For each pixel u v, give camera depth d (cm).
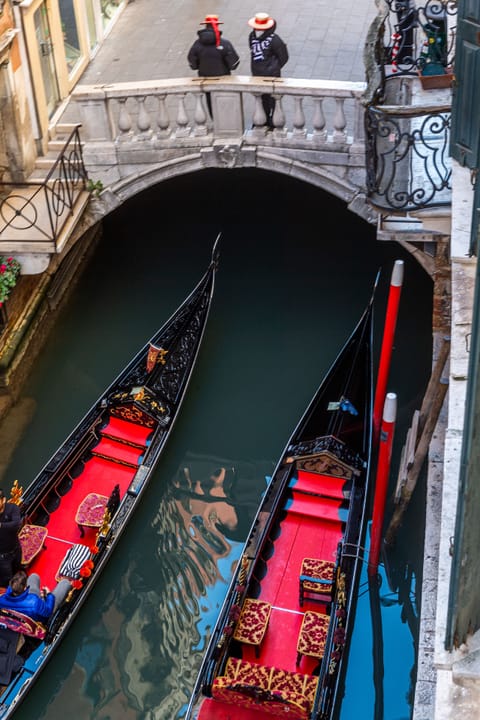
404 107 734
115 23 1563
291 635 844
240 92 1097
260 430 1143
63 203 1096
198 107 1122
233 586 862
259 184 1566
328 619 820
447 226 793
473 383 329
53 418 1142
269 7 1556
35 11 1166
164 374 1108
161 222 1492
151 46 1479
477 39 626
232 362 1243
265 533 912
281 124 1117
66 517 962
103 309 1332
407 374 1192
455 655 364
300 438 1011
